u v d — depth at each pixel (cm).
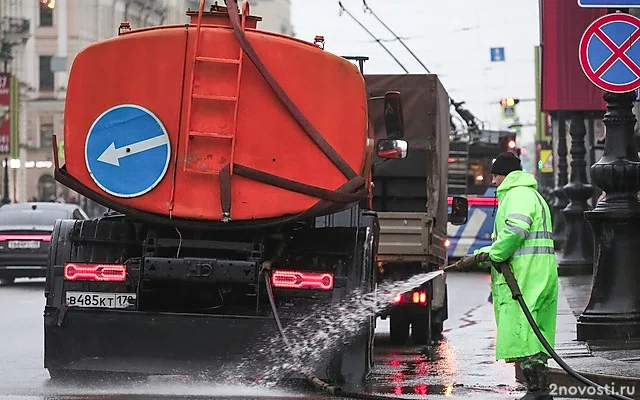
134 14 18375
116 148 2003
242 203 1988
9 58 12144
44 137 18338
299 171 1991
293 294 2050
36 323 3369
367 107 2030
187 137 1981
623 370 2281
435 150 3256
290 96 1981
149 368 2045
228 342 2027
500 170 1809
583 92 4500
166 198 1997
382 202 3278
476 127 7825
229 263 1998
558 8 4497
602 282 2805
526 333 1758
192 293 2119
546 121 12925
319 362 2047
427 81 3269
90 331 2056
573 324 3350
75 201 13375
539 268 1767
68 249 2095
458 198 3133
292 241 2103
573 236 6053
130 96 1995
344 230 2105
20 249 4909
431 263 3106
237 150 1983
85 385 2106
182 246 2044
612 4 2583
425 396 2034
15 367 2384
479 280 6291
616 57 2627
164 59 1984
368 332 2077
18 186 18062
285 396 1972
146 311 2044
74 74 2009
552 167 11306
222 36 1986
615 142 2805
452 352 2848
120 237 2103
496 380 2277
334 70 1991
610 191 2806
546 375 1783
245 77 1983
